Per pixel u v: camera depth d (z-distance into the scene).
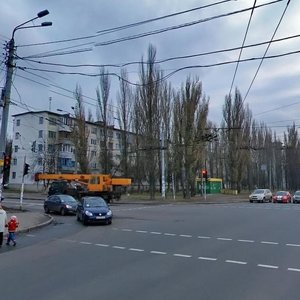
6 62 22.23
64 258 11.32
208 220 23.19
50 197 30.84
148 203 44.41
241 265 10.01
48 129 79.38
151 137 51.47
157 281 8.25
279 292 7.36
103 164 61.72
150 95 51.31
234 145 67.69
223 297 7.00
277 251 12.20
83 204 23.58
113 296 7.08
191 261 10.59
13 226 14.50
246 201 52.31
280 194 51.12
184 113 51.72
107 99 60.59
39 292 7.45
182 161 52.31
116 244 14.12
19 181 81.44
